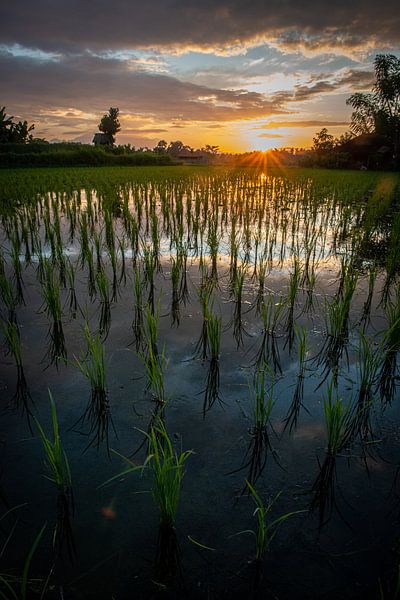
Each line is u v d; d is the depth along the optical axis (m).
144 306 5.48
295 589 2.00
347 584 2.02
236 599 1.95
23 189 15.34
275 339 4.55
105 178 21.05
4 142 52.44
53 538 2.24
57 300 4.73
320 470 2.75
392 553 2.18
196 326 4.88
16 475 2.67
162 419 3.23
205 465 2.78
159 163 49.75
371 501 2.51
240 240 9.24
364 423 3.21
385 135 39.47
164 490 2.17
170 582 2.03
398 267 7.03
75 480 2.63
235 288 6.05
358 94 41.09
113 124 70.62
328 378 3.80
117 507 2.45
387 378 3.83
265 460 2.83
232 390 3.62
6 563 2.10
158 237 8.95
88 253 6.44
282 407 3.39
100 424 3.16
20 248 8.46
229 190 18.34
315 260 7.79
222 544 2.23
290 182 20.58
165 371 3.91
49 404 3.40
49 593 1.97
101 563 2.12
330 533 2.29
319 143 51.06
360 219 12.05
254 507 2.46
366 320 5.05
